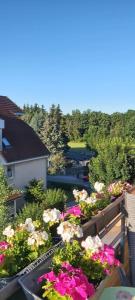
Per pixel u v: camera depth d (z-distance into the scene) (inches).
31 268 140.9
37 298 122.5
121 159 775.1
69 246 160.4
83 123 3656.5
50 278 130.3
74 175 1900.8
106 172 791.7
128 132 3144.7
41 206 741.3
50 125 2038.6
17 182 1106.7
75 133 3690.9
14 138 1170.6
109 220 233.3
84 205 226.1
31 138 1246.9
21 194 978.1
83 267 156.7
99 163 797.9
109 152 795.4
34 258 162.7
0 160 1040.8
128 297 156.6
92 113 3654.0
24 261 162.4
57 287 126.4
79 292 126.3
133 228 240.1
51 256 154.1
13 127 1232.2
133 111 3452.3
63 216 207.2
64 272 136.5
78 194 238.4
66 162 2036.2
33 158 1162.0
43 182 1179.3
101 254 159.3
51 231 200.2
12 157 1080.8
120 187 284.2
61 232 170.9
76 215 212.4
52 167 1926.7
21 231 176.6
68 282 127.5
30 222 186.7
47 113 2434.8
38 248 167.6
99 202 240.5
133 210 241.9
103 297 155.3
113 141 831.7
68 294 125.0
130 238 239.3
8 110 1346.0
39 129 2140.7
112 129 3284.9
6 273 145.6
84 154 2620.6
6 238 185.3
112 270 172.2
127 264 231.1
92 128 3216.0
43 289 134.3
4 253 160.2
